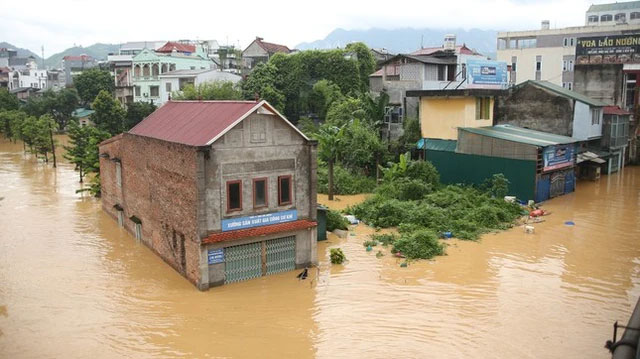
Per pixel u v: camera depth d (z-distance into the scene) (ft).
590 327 54.39
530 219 97.30
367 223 94.27
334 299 61.57
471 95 121.70
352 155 127.65
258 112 65.46
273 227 67.51
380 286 65.36
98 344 51.26
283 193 68.85
